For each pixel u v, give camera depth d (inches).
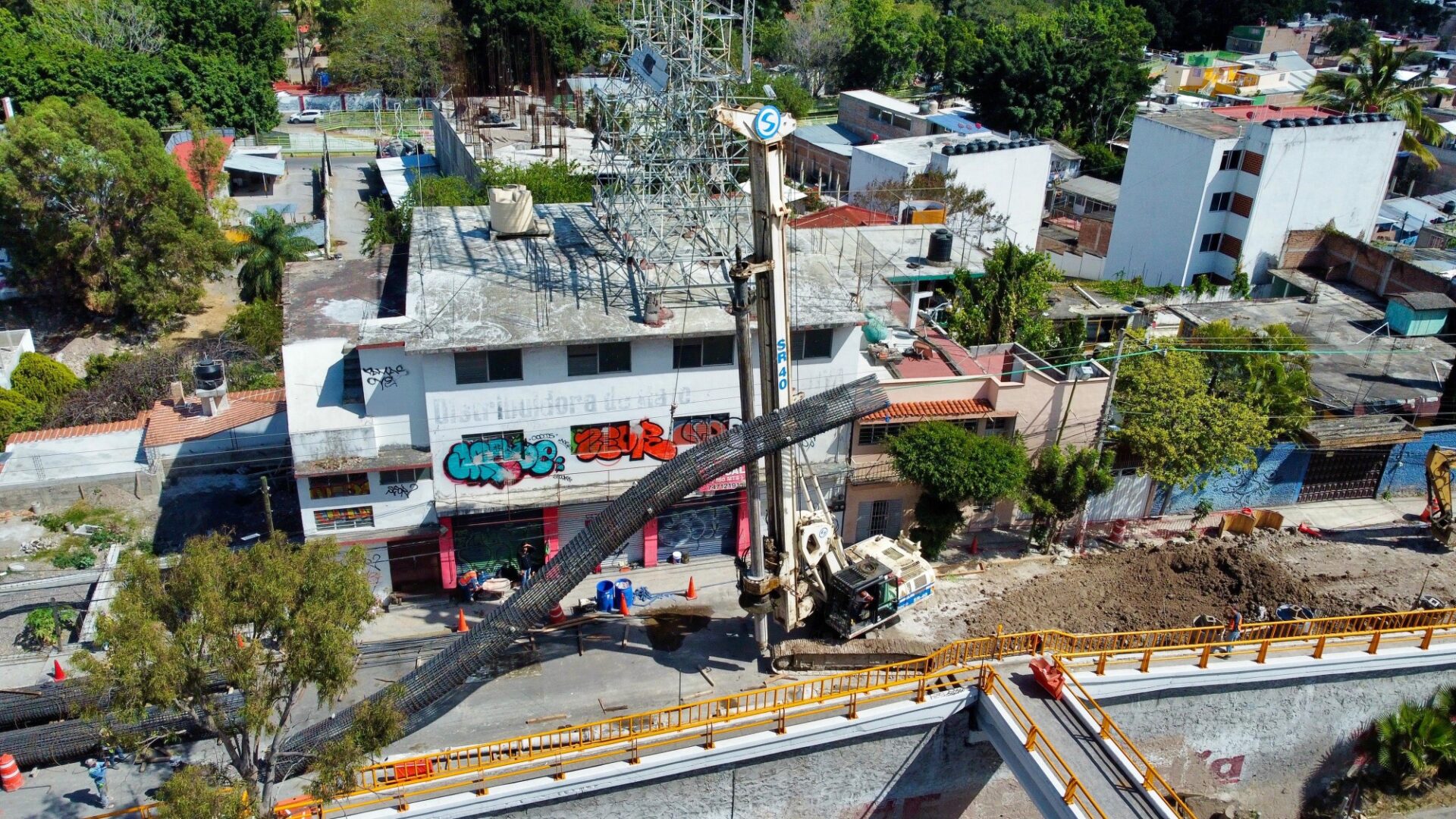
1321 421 1883.6
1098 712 1211.9
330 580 1002.1
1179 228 2982.3
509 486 1555.1
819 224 2716.5
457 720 1333.7
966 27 5423.2
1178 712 1317.7
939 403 1697.8
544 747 1169.4
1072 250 3408.0
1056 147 4065.0
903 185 3019.2
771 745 1190.9
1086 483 1658.5
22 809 1184.2
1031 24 4955.7
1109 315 2333.9
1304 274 2861.7
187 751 1269.7
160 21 4525.1
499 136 3442.4
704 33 2342.5
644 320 1510.8
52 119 2500.0
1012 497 1636.3
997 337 2079.2
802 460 1601.9
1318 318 2413.9
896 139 3823.8
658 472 1269.7
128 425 1908.2
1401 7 7160.4
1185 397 1718.8
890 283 2245.3
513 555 1632.6
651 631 1531.7
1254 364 1888.5
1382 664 1357.0
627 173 1678.2
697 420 1593.3
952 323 2113.7
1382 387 2058.3
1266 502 1904.5
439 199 2679.6
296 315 1732.3
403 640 1489.9
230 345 2358.5
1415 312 2303.2
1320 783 1429.6
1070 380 1702.8
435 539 1573.6
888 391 1668.3
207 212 2807.6
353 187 3964.1
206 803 896.3
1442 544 1776.6
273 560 991.0
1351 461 1908.2
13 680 1374.3
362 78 4980.3
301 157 4375.0
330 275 1889.8
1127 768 1118.4
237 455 1812.3
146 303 2598.4
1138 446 1711.4
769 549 1371.8
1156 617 1531.7
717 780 1201.4
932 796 1316.4
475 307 1519.4
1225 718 1342.3
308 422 1494.8
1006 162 3080.7
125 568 977.5
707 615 1572.3
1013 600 1569.9
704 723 1189.7
